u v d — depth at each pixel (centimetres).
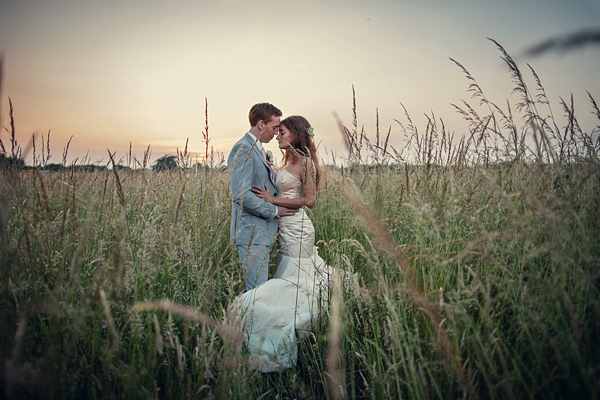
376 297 208
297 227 350
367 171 289
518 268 179
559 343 149
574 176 201
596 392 128
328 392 196
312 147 370
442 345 148
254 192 340
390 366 152
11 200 196
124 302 173
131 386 151
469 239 201
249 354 218
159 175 381
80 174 297
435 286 191
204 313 189
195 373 175
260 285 294
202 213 261
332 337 167
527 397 153
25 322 140
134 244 208
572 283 169
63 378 150
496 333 169
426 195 238
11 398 131
